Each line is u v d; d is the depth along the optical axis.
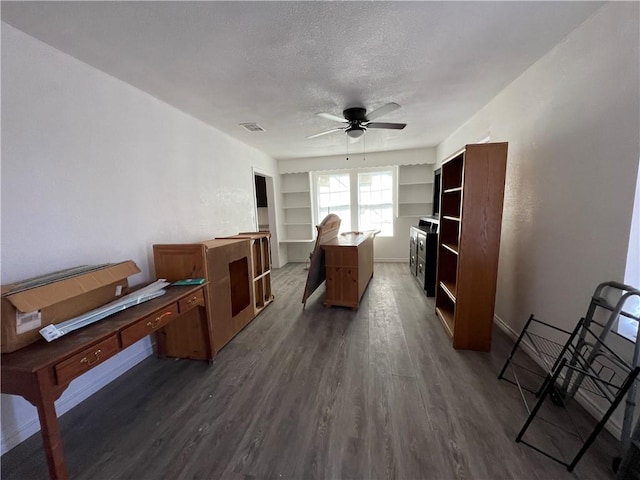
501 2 1.37
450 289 2.72
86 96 1.84
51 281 1.42
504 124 2.44
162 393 1.90
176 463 1.37
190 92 2.34
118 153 2.07
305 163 5.59
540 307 2.03
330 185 6.08
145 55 1.76
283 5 1.35
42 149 1.60
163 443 1.49
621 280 1.38
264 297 3.47
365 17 1.46
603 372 1.49
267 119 3.07
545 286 1.96
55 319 1.38
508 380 1.91
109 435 1.55
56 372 1.15
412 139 4.31
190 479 1.29
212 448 1.45
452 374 2.00
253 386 1.94
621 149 1.37
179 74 2.02
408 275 4.77
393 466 1.31
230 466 1.34
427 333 2.64
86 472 1.33
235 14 1.40
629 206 1.33
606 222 1.46
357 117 2.75
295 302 3.64
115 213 2.05
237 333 2.75
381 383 1.92
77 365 1.23
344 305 3.31
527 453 1.36
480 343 2.29
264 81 2.16
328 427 1.55
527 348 2.20
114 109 2.04
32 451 1.47
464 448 1.40
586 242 1.59
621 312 1.33
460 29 1.58
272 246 5.68
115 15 1.38
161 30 1.51
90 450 1.45
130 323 1.49
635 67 1.28
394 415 1.62
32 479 1.33
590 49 1.52
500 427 1.52
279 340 2.60
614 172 1.41
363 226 6.02
